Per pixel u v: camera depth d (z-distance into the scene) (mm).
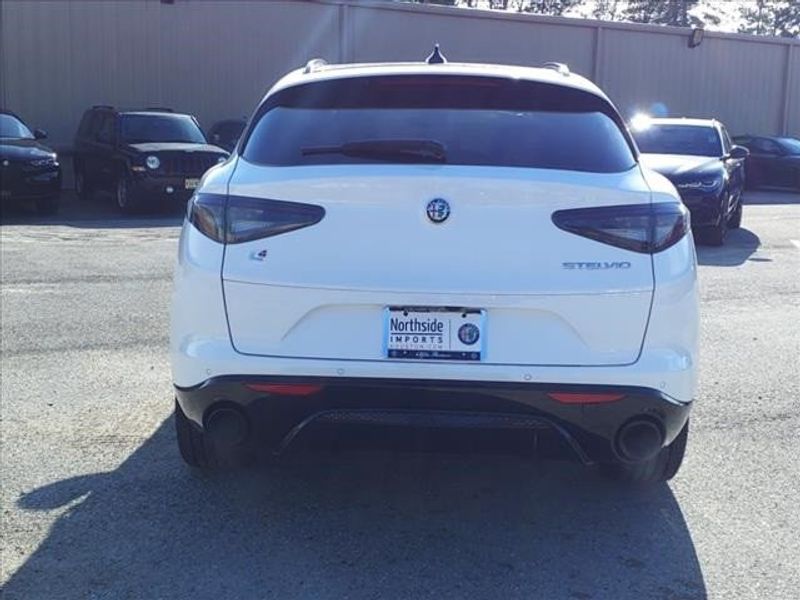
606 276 3336
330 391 3342
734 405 5551
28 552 3562
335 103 3855
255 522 3863
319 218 3352
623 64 25844
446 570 3471
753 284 9797
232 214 3430
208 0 21156
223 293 3408
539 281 3314
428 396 3328
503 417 3352
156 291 8633
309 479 4332
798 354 6801
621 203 3371
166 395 5523
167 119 16703
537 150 3592
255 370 3365
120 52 20438
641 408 3365
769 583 3408
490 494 4203
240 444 3527
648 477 4199
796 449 4824
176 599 3230
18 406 5273
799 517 4000
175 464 4477
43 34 19625
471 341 3326
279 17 21891
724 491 4273
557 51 24922
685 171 12625
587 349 3344
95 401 5387
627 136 3889
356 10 22516
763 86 28062
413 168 3395
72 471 4363
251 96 21953
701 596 3307
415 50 23281
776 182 23359
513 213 3312
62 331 7023
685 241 3496
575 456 3510
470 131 3666
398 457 4621
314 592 3289
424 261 3326
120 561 3504
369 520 3904
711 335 7395
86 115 18359
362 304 3340
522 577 3426
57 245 11570
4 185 14516
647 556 3617
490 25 23953
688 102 27031
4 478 4266
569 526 3881
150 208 16625
